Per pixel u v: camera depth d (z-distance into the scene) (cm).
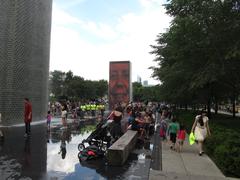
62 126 1984
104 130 1155
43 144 1213
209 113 2167
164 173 791
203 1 1321
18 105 1894
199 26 1310
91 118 2931
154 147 1253
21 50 1922
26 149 1087
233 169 793
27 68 2000
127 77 3180
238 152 815
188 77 1617
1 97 1825
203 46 1354
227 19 1291
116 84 3194
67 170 805
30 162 882
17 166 830
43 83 2291
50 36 2455
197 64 1492
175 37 1427
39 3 2161
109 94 3200
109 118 1301
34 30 2092
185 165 902
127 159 973
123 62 3195
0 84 1831
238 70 1397
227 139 955
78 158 959
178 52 1497
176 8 1459
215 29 1297
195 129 1100
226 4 1279
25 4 1947
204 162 948
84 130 1797
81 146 1130
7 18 1847
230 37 1291
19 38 1895
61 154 1019
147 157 1019
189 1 1358
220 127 1328
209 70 1352
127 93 3159
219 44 1316
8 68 1831
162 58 2377
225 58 1219
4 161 884
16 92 1877
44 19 2280
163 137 1514
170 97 2577
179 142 1166
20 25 1902
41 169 805
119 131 1259
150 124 1706
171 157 1027
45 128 1838
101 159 954
